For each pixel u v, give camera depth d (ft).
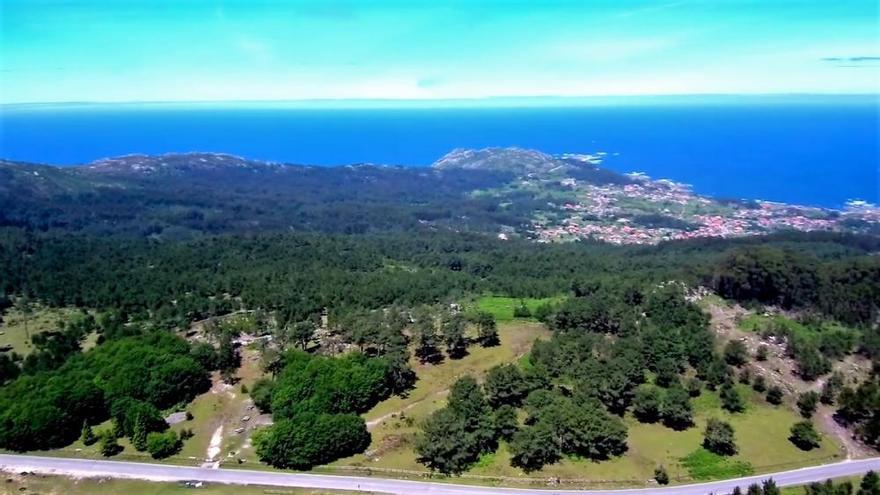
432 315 490.49
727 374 399.65
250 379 437.17
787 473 332.19
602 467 329.31
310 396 385.09
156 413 381.81
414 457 344.08
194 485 329.11
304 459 339.36
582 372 387.14
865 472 335.26
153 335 464.65
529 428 340.39
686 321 457.68
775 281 503.61
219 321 525.75
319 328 504.43
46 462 355.36
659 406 364.58
